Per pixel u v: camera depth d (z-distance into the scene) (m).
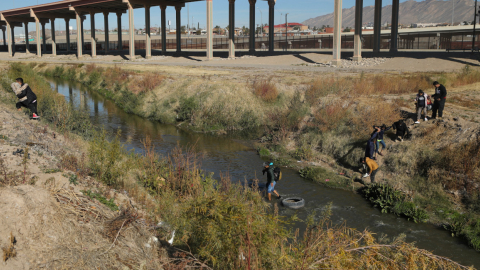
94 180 7.81
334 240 5.06
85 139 12.93
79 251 4.56
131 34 62.94
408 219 9.61
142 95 27.22
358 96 18.83
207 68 43.41
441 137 12.27
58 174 7.05
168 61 60.06
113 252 4.85
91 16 71.81
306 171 13.17
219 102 21.77
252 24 60.78
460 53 40.81
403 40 82.38
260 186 11.61
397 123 13.07
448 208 9.99
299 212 9.87
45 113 14.43
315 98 19.45
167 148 16.36
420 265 4.95
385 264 4.83
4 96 16.33
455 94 18.94
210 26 56.59
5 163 7.06
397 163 12.23
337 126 15.70
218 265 4.59
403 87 21.03
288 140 16.72
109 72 36.97
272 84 23.58
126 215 5.95
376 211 10.18
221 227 4.57
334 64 44.69
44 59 75.38
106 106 27.86
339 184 12.10
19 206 4.72
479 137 11.17
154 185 9.34
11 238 4.11
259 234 4.48
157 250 5.58
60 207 5.27
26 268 3.95
